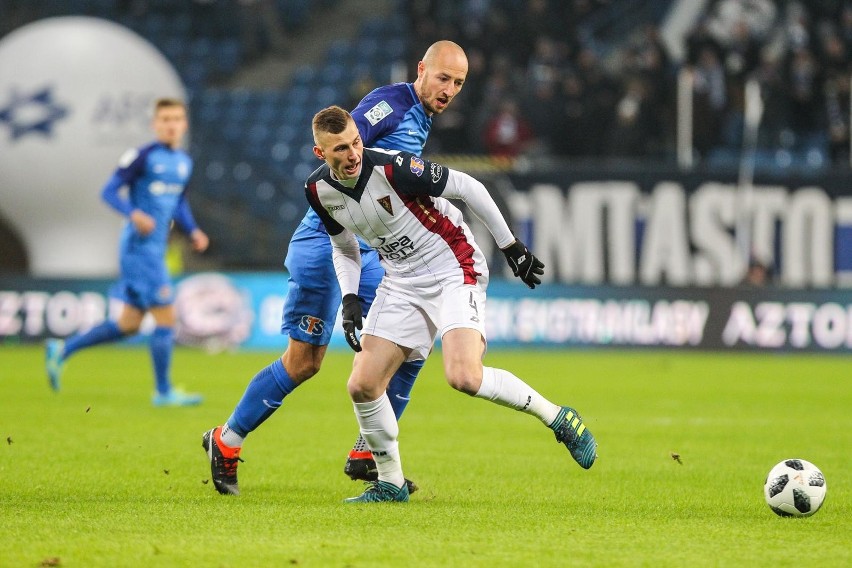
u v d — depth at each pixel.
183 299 73.06
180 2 101.62
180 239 84.88
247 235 86.56
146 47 76.38
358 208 21.45
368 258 24.64
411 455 30.11
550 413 22.17
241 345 72.25
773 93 79.38
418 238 21.75
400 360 22.11
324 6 105.94
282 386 23.23
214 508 21.20
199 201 88.06
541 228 72.88
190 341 72.94
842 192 72.31
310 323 23.27
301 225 23.77
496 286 73.06
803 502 20.66
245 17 100.94
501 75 79.56
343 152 20.47
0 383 49.72
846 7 84.50
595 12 89.56
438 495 23.42
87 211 75.50
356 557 16.84
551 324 72.81
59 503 21.61
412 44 84.88
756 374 58.81
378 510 21.11
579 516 20.81
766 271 72.56
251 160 90.38
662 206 72.50
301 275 23.22
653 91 78.75
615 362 65.75
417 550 17.38
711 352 72.00
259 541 17.98
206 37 101.12
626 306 72.50
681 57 89.56
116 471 26.17
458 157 73.62
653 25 83.94
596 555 17.17
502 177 73.12
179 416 37.97
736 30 80.56
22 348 70.38
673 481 25.89
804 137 80.44
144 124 74.81
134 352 72.19
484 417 40.09
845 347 71.62
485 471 27.27
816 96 80.38
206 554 16.97
